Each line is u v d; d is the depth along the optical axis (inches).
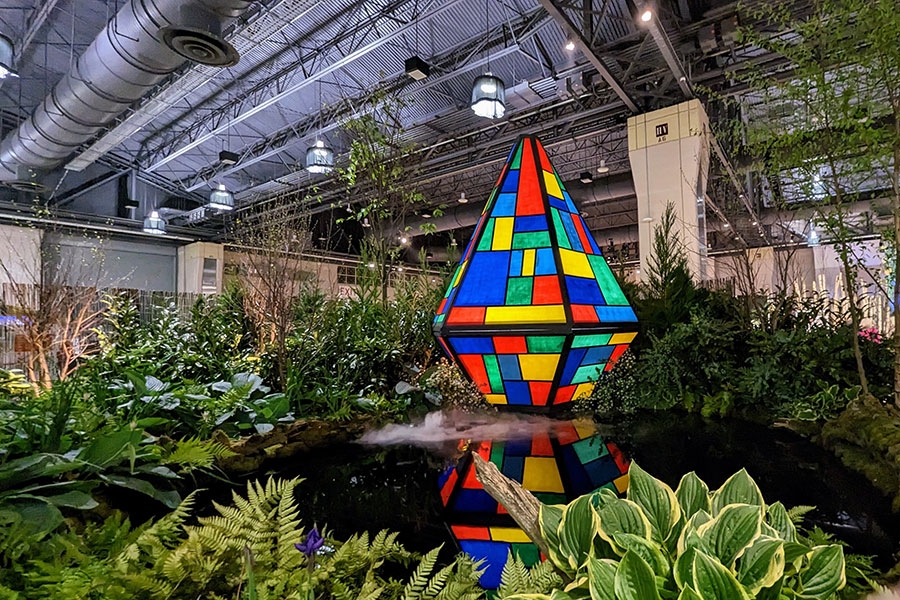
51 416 91.3
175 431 121.2
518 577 48.9
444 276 245.6
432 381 193.9
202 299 229.0
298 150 519.2
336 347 185.5
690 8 305.1
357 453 134.9
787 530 50.1
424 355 214.2
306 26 344.8
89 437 91.1
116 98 306.3
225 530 51.7
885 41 127.4
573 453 132.5
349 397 162.6
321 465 124.7
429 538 82.7
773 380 178.7
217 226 679.7
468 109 431.5
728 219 515.5
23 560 58.6
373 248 248.2
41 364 173.2
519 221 163.9
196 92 430.0
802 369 177.6
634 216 762.2
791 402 172.9
